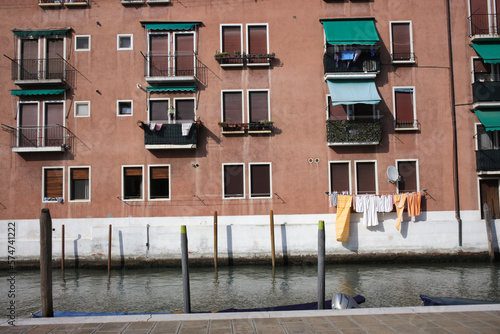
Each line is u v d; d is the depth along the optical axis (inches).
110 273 609.6
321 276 289.7
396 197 646.5
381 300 430.0
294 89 683.4
